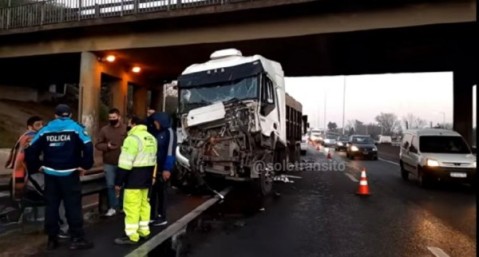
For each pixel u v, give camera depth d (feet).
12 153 23.03
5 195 26.89
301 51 67.56
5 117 92.73
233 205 31.99
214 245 20.27
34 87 124.26
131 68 89.56
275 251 19.45
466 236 22.99
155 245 19.74
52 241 18.58
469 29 52.65
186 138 36.99
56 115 18.67
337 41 60.39
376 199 36.29
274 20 59.06
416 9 51.29
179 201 33.09
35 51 81.15
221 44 64.08
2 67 97.81
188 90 38.88
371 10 53.36
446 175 42.96
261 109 36.06
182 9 61.52
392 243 21.26
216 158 35.47
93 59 76.07
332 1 52.70
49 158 18.31
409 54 69.10
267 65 37.81
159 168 23.24
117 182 19.90
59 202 18.72
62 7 73.67
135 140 20.08
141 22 66.13
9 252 18.01
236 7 57.47
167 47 68.18
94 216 25.62
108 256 17.76
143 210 20.95
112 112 24.99
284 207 31.53
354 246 20.56
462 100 87.15
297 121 62.49
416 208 32.01
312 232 23.43
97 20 68.90
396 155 107.14
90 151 18.53
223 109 35.45
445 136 49.21
